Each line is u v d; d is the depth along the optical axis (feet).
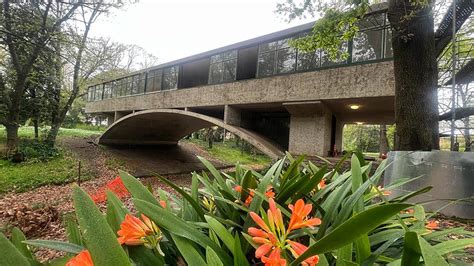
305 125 37.86
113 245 2.26
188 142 98.89
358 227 2.25
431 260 2.13
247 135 41.75
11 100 51.55
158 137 83.97
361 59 31.81
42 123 63.72
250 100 41.88
